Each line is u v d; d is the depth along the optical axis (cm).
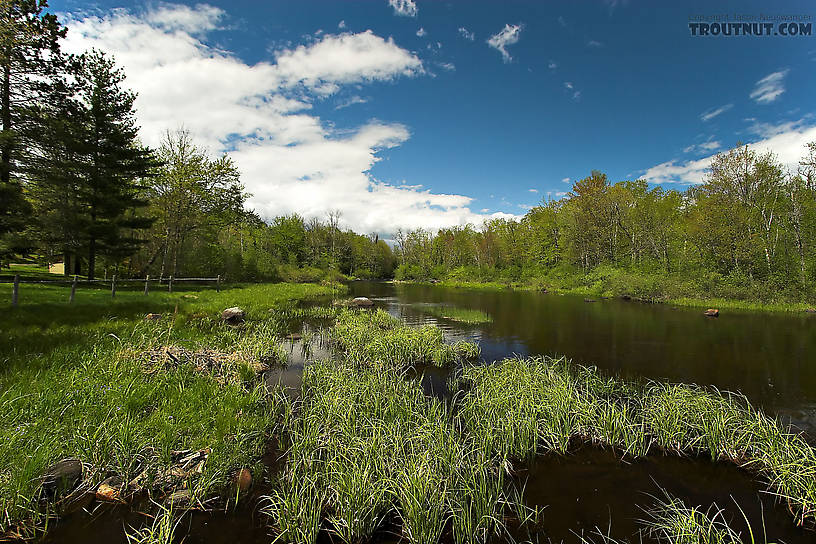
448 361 1064
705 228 2833
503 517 427
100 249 2134
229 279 3562
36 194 1780
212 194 2973
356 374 844
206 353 927
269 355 1047
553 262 4950
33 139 1465
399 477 433
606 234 4072
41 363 732
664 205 3869
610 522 421
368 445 500
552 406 642
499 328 1644
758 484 491
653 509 444
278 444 575
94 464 469
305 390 790
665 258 3372
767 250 2577
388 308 2397
